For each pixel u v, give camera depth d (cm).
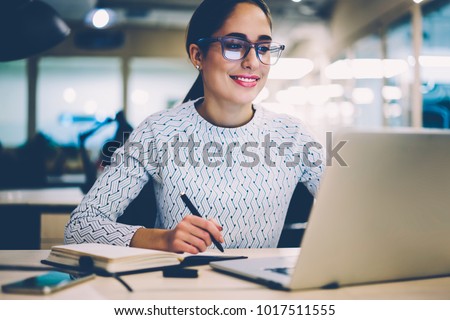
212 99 152
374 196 84
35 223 268
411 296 86
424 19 501
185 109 159
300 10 788
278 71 927
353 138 80
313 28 858
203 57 151
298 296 85
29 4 206
